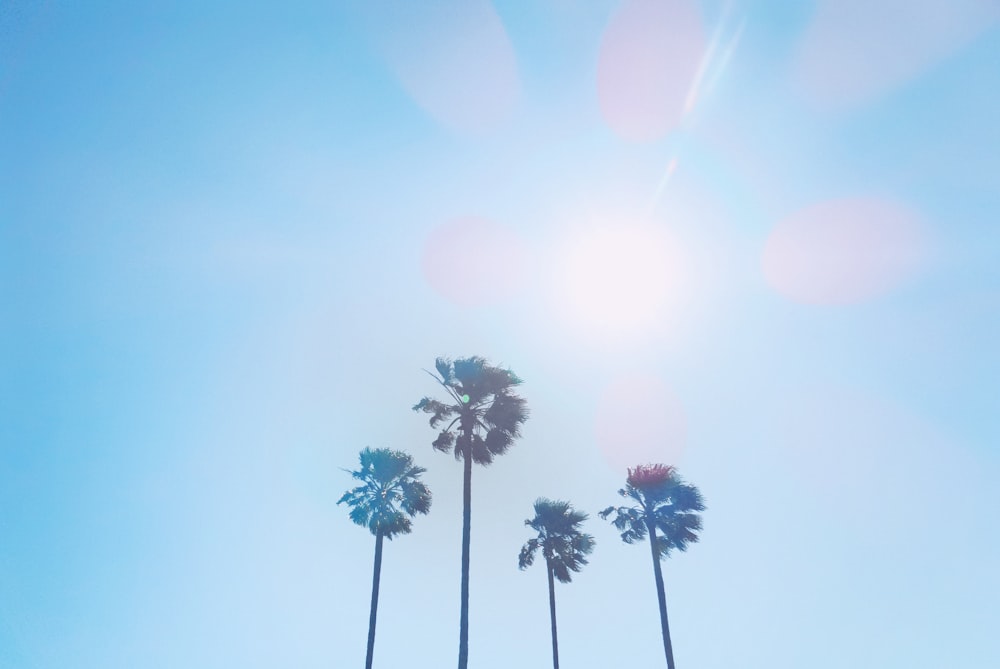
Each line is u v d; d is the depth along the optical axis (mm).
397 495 35094
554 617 35812
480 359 31391
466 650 25438
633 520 33469
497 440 30188
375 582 32312
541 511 38031
